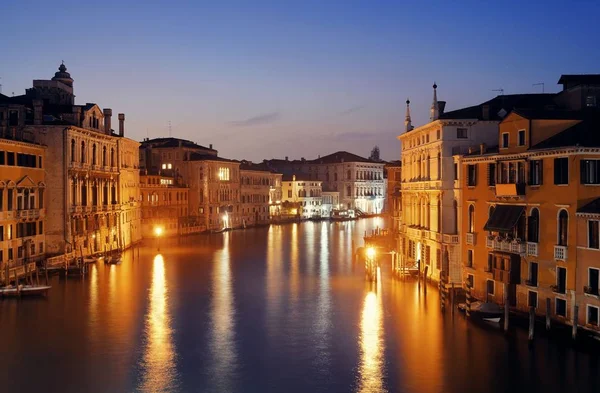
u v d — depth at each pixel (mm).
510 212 35750
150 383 25906
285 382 26062
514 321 34625
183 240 91250
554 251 32125
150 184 93625
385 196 169250
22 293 43156
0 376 26625
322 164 159750
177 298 43281
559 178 32000
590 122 33750
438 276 46500
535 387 25094
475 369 27281
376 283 49375
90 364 28281
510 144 36531
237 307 40250
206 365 28203
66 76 74875
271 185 135875
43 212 56781
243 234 103375
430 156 48062
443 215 44875
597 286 29719
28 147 53594
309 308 39812
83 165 62062
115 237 72312
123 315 37750
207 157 108750
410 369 27500
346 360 28875
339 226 125062
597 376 26125
